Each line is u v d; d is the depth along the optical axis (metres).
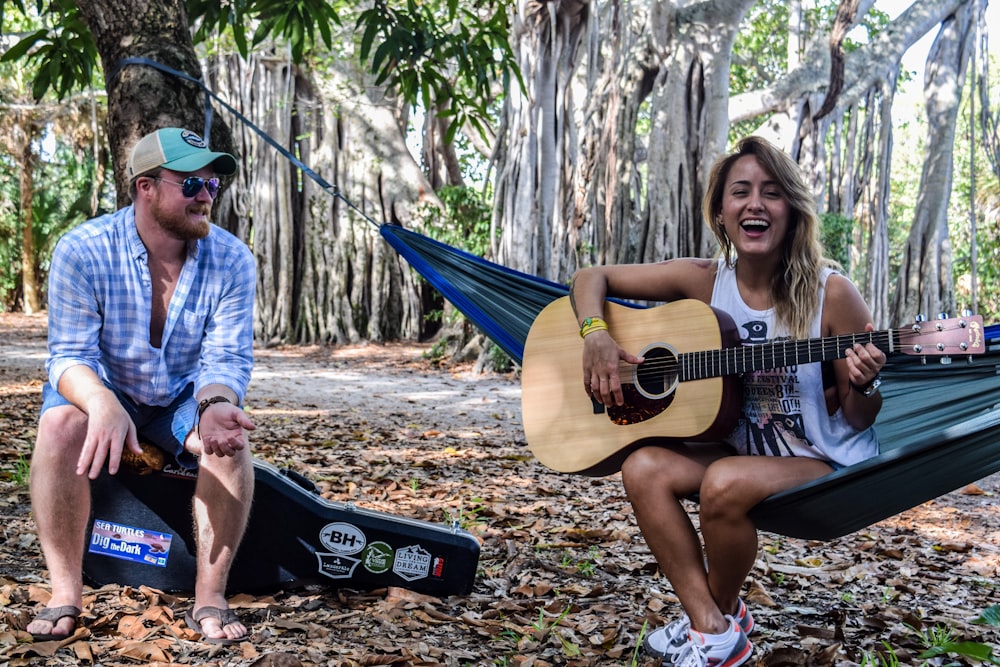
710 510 2.69
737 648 2.75
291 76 19.66
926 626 3.56
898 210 32.44
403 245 4.11
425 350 18.77
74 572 2.99
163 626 3.04
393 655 2.89
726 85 13.57
